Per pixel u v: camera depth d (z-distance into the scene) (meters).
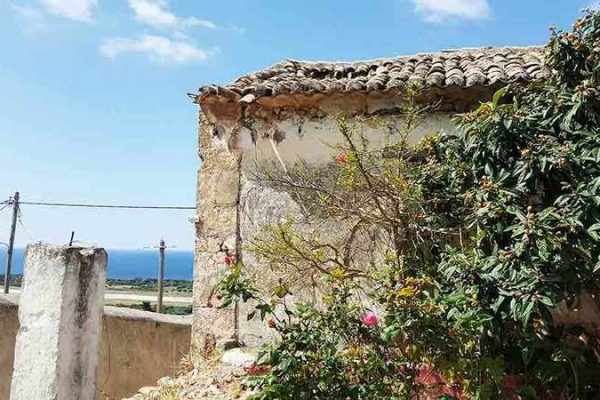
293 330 4.46
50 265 4.43
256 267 6.62
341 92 6.47
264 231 6.25
